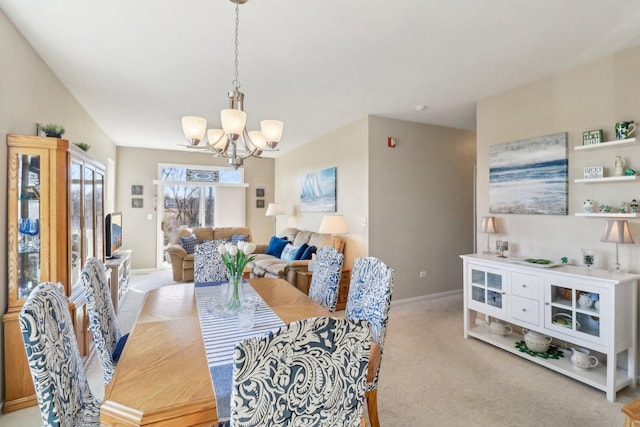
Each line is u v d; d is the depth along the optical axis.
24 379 2.14
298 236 5.75
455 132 5.10
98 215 3.68
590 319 2.41
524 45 2.53
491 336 3.21
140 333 1.65
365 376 1.05
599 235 2.71
